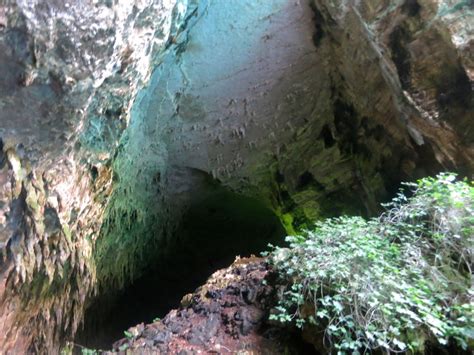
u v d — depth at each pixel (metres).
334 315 2.95
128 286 8.05
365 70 6.17
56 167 3.94
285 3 6.30
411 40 5.06
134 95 4.32
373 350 2.80
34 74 3.03
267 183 8.97
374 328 2.74
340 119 7.53
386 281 2.93
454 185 3.47
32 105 3.22
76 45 3.04
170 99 7.06
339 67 6.81
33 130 3.40
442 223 3.30
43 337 4.90
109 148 4.54
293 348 3.18
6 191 3.50
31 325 4.66
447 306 2.88
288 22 6.54
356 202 7.67
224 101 7.37
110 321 7.61
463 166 5.04
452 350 2.74
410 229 3.50
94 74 3.28
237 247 10.32
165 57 5.91
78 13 2.91
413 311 2.89
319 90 7.48
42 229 4.07
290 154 8.34
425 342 2.77
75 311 5.53
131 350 3.29
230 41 6.60
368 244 3.31
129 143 6.36
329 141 7.88
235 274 4.03
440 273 3.07
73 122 3.54
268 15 6.41
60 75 3.13
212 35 6.49
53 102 3.28
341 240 3.53
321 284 3.08
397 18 5.11
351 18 5.72
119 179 5.95
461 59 4.65
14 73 2.97
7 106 3.14
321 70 7.19
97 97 3.80
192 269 10.02
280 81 7.29
